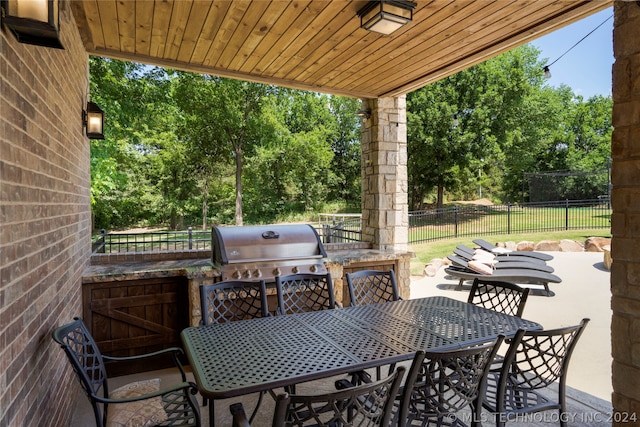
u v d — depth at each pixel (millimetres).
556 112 17656
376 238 4797
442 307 2725
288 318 2484
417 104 14992
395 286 3203
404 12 2529
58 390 2234
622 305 1717
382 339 2062
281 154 16688
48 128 2033
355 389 1303
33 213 1738
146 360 3422
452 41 3195
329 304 3010
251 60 3604
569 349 2010
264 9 2660
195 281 3363
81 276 3105
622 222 1718
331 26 2914
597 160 18625
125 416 1870
